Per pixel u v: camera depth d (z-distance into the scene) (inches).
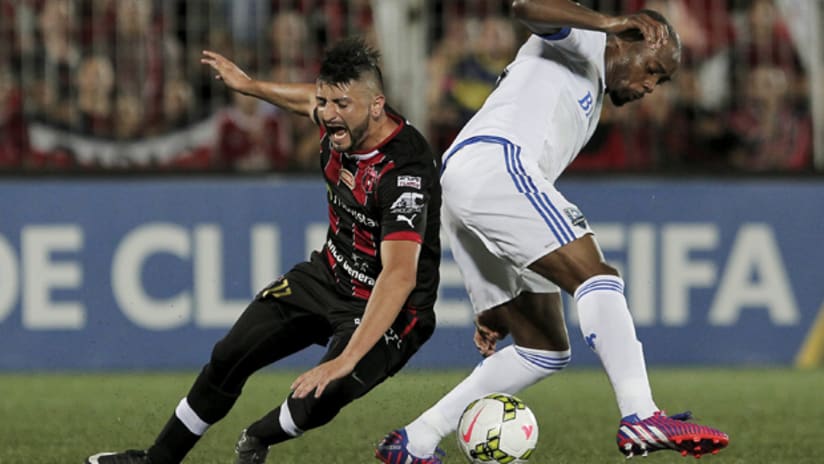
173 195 1202.6
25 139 1238.3
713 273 1245.1
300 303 601.6
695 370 1227.2
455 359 1210.6
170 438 608.4
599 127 1279.5
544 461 725.3
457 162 634.2
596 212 1229.7
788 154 1317.7
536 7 618.5
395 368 602.2
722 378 1167.6
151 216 1201.4
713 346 1246.3
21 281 1192.8
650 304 1236.5
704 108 1310.3
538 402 1020.5
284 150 1278.3
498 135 629.9
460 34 1274.6
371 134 577.0
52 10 1230.9
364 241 591.2
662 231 1238.3
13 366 1194.0
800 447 782.5
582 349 1253.1
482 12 1274.6
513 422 617.9
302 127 1277.1
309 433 839.7
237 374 600.7
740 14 1314.0
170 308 1203.2
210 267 1205.7
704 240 1243.8
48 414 941.8
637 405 572.1
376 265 591.8
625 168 1234.0
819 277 1258.6
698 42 1311.5
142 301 1201.4
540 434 840.9
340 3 1262.3
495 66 1280.8
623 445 571.2
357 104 561.3
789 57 1314.0
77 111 1240.8
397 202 569.3
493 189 617.0
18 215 1190.3
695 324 1243.2
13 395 1051.3
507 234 613.6
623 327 585.3
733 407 983.6
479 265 656.4
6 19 1229.7
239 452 607.2
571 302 1246.3
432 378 1120.2
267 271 1211.2
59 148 1242.6
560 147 645.3
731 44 1314.0
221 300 1206.9
